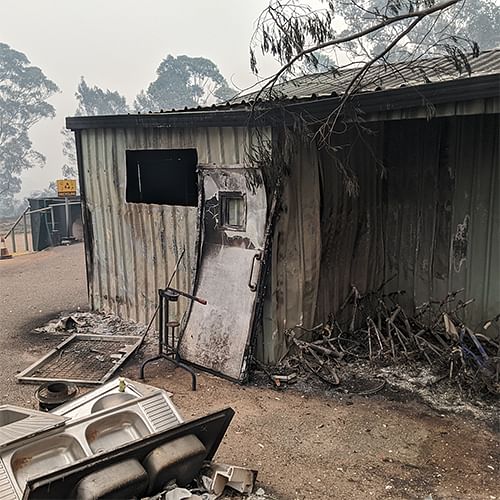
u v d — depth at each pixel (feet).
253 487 10.17
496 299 17.42
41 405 12.25
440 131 18.08
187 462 8.65
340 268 18.33
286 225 15.55
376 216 19.40
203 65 124.47
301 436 12.36
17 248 46.06
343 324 18.79
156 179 19.80
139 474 7.98
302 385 15.14
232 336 15.65
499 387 14.08
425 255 19.15
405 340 17.12
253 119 14.55
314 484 10.44
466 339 16.74
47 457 8.75
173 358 16.85
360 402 14.15
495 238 17.22
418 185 18.94
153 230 19.43
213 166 16.29
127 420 9.66
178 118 16.94
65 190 44.62
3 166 123.13
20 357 17.81
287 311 16.20
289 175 15.29
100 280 22.34
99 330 20.35
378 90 12.37
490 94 10.70
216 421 9.22
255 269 15.29
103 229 21.63
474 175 17.49
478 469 11.00
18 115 126.31
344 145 17.03
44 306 24.07
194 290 16.93
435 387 14.83
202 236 16.90
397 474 10.82
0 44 122.21
